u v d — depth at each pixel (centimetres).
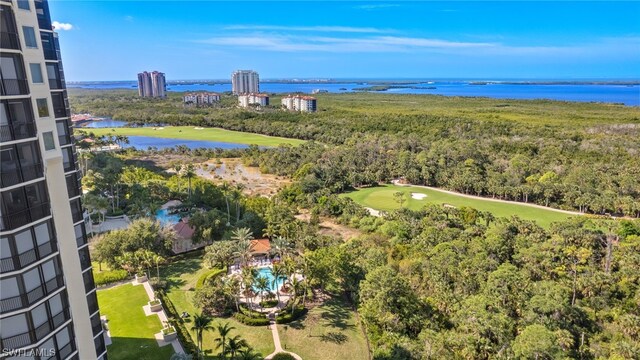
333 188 11656
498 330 4319
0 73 2148
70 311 2608
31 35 2405
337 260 5841
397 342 4419
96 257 6569
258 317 5372
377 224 8556
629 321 4666
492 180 11238
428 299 5200
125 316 5228
